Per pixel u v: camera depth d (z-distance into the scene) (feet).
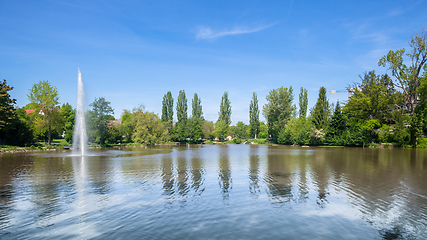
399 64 178.19
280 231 27.50
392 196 41.70
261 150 179.93
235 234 26.68
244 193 44.34
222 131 398.42
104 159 107.34
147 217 32.07
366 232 27.27
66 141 264.11
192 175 63.46
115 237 25.99
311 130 239.09
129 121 284.20
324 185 50.42
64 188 48.52
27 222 30.55
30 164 87.92
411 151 142.10
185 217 32.07
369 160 96.53
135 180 56.65
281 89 315.99
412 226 28.94
